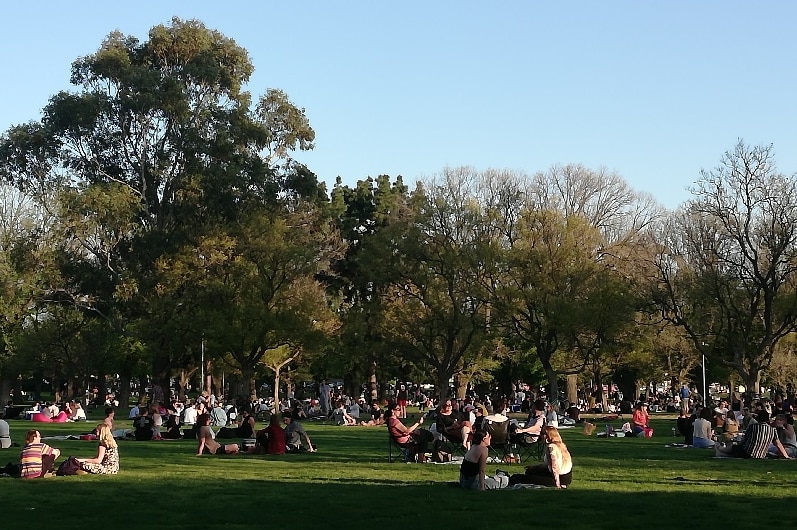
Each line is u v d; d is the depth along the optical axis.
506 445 24.62
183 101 65.25
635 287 60.44
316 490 18.00
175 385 104.56
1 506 15.77
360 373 83.94
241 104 69.12
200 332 62.16
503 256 61.25
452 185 67.12
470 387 92.31
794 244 54.38
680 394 72.88
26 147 66.19
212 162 66.88
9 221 67.56
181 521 14.15
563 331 58.94
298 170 72.56
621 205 73.44
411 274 64.62
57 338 79.56
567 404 62.81
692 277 57.59
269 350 71.69
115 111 65.94
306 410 57.84
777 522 13.92
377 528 13.45
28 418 53.28
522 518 14.33
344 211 87.50
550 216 60.94
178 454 27.16
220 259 62.28
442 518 14.35
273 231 63.69
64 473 20.77
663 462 24.72
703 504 15.90
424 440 24.91
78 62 67.94
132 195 64.88
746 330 55.44
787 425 27.45
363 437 36.75
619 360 68.19
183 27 69.19
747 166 55.00
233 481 19.67
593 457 26.47
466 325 64.19
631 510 15.14
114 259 66.88
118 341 75.62
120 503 16.14
